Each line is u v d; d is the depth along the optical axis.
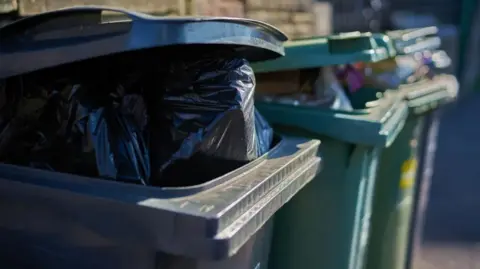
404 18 10.68
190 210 1.14
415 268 3.89
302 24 4.54
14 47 1.36
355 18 8.65
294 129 2.12
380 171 2.68
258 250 1.62
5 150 1.47
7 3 1.64
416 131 2.74
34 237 1.35
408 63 2.94
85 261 1.30
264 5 3.82
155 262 1.22
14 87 1.48
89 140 1.35
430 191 5.73
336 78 2.64
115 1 2.10
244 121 1.43
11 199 1.34
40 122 1.44
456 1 11.68
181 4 2.67
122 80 1.48
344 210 2.12
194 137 1.39
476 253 4.24
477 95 11.95
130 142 1.37
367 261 2.75
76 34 1.30
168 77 1.45
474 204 5.39
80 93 1.41
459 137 8.41
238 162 1.44
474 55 11.81
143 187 1.22
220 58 1.49
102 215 1.23
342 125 2.04
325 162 2.10
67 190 1.26
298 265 2.19
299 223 2.16
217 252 1.12
